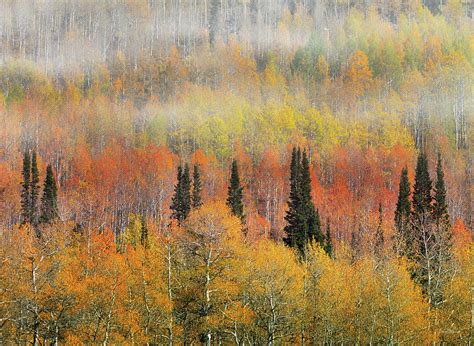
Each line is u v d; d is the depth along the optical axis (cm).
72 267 5072
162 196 13062
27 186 10775
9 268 4759
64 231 5981
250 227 8969
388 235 7300
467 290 4931
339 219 10925
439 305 5222
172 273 4834
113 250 5956
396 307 4744
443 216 7562
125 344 4553
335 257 7075
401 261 5522
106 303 4594
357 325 4875
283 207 12000
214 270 4684
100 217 9706
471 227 11112
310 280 5191
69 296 4575
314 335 4947
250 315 4644
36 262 4956
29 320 4706
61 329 4769
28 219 10144
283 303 4703
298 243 7744
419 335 4719
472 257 5322
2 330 4584
